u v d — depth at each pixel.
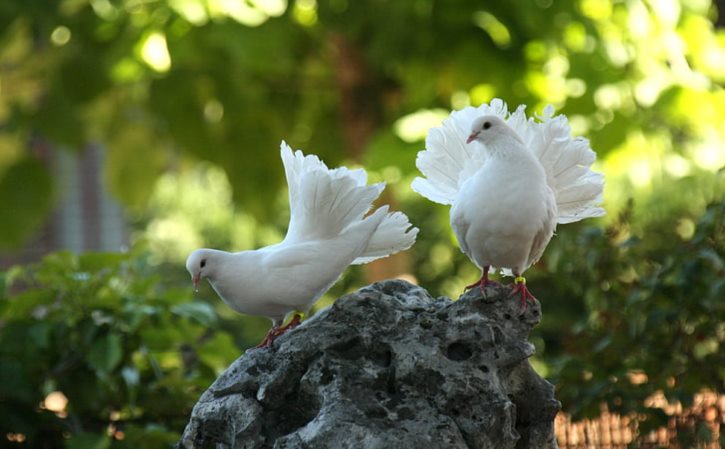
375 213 6.45
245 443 6.27
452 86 11.73
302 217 6.45
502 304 6.40
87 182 21.72
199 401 6.55
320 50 12.62
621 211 13.03
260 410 6.32
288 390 6.37
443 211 11.89
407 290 6.80
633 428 9.23
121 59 11.21
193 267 6.38
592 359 9.40
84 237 22.00
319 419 6.04
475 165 6.64
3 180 11.98
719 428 9.12
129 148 12.93
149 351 9.95
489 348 6.29
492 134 6.18
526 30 11.61
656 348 9.23
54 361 9.66
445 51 11.59
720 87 12.53
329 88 13.01
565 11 11.66
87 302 9.82
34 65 12.08
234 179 12.42
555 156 6.44
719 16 17.69
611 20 12.20
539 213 6.10
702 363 9.08
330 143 13.49
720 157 12.34
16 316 9.91
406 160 10.83
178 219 24.36
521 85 11.52
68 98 11.58
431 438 5.96
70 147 11.89
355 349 6.36
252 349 6.63
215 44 11.15
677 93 11.72
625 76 11.95
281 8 11.02
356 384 6.18
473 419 6.10
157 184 13.23
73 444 9.05
